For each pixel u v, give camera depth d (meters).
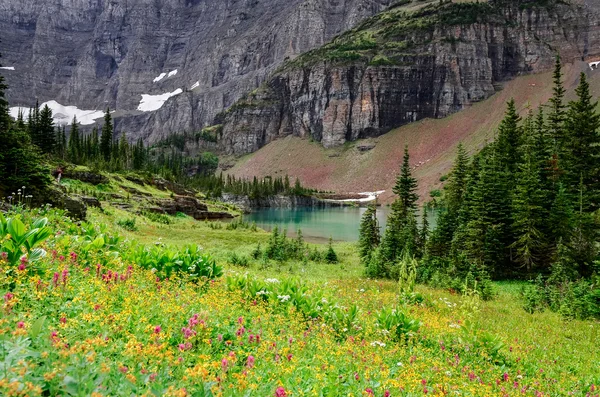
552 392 8.66
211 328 6.68
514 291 27.16
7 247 7.31
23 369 3.40
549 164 37.41
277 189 195.25
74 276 7.56
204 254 12.38
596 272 26.34
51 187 28.80
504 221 34.78
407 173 48.50
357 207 187.12
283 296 10.39
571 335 15.62
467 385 7.54
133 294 7.11
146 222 55.69
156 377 4.34
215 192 163.88
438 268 29.50
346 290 19.61
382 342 9.67
